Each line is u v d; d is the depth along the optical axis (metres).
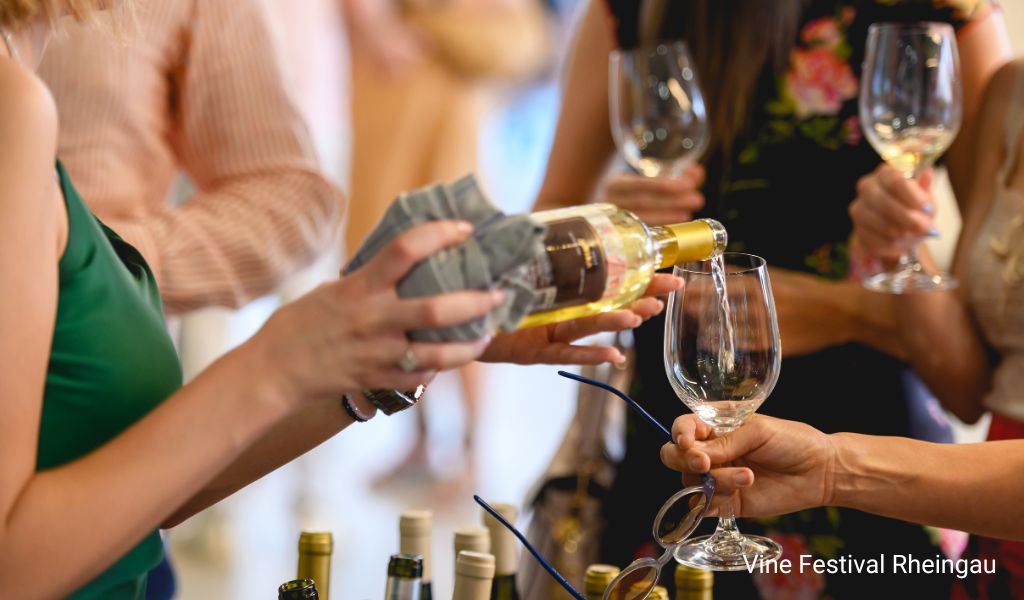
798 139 2.13
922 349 1.96
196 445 1.08
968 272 1.95
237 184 2.21
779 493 1.36
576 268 1.22
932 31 1.89
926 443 1.40
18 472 1.07
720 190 2.19
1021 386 1.83
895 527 1.98
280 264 2.19
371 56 5.29
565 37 6.29
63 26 1.33
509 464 5.03
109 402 1.26
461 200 1.06
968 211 2.02
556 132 2.49
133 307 1.30
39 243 1.09
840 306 2.05
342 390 1.09
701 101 2.13
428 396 4.91
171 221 2.12
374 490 4.73
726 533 1.34
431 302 1.03
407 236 1.03
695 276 1.26
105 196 2.07
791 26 2.12
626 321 1.39
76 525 1.07
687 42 2.20
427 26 5.32
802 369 2.06
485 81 5.39
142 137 2.12
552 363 1.44
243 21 2.21
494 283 1.05
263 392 1.08
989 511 1.37
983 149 1.98
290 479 4.93
